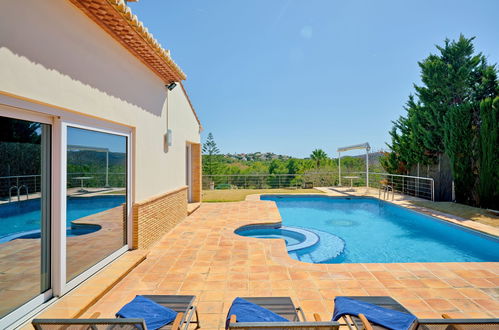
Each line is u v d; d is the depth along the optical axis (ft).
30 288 9.45
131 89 16.01
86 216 12.32
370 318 7.07
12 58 8.11
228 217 26.96
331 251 20.97
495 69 32.17
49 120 10.34
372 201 42.11
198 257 15.90
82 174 12.05
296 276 13.26
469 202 31.99
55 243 10.49
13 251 8.81
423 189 39.55
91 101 12.13
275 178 57.26
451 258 19.71
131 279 12.93
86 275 12.14
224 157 101.60
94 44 12.35
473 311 10.16
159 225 19.66
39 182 9.95
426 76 37.73
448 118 33.45
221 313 10.01
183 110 26.89
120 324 5.39
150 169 18.76
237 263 14.94
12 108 8.71
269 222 25.23
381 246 22.38
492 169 27.96
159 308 7.83
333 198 43.45
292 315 7.91
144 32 13.74
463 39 35.24
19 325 8.66
